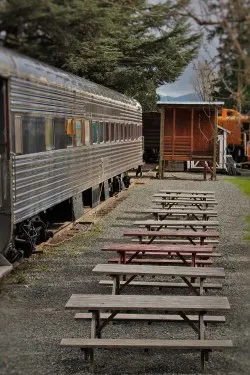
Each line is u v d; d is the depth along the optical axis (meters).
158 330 6.35
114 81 13.95
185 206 15.03
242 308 6.88
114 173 17.78
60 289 7.82
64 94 10.84
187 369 5.30
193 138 26.58
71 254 9.98
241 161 33.78
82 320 6.04
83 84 12.82
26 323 6.23
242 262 9.60
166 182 24.64
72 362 5.41
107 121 16.20
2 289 7.48
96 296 5.73
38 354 5.42
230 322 6.45
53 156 10.16
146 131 35.19
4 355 5.20
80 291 7.77
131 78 12.67
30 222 9.20
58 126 10.52
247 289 7.82
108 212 15.34
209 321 6.07
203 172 28.12
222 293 7.70
